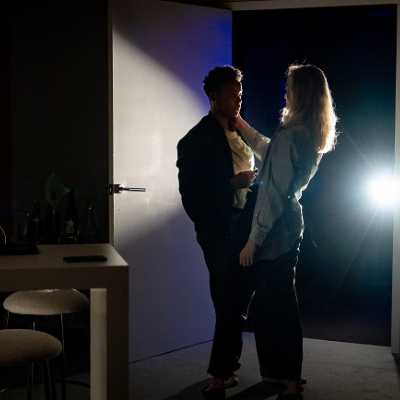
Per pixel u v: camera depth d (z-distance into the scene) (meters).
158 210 3.95
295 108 3.06
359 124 6.45
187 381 3.54
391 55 6.32
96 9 4.36
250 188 3.36
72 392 3.36
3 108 4.28
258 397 3.30
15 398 3.24
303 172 3.02
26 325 4.08
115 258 2.32
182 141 3.33
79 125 4.39
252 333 4.57
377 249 6.41
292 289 3.20
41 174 4.37
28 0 4.32
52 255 2.41
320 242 6.54
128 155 3.80
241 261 3.08
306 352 4.12
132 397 3.29
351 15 6.32
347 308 5.50
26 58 4.33
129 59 3.78
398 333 4.06
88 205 4.37
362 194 6.46
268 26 6.43
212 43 4.14
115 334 2.16
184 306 4.10
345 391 3.39
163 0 3.92
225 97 3.31
